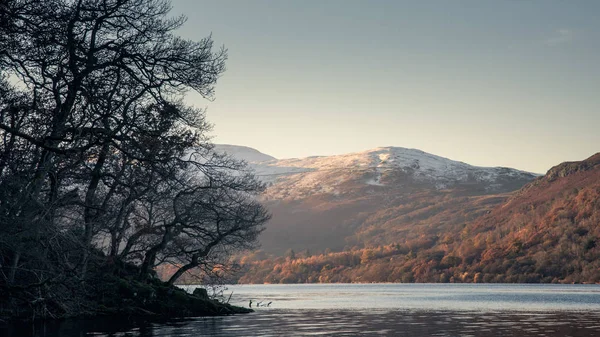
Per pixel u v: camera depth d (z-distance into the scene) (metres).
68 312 39.59
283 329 37.38
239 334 33.62
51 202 36.00
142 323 39.28
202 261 52.09
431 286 198.25
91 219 40.47
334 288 189.00
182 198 49.34
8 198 33.38
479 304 78.88
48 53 32.25
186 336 31.78
